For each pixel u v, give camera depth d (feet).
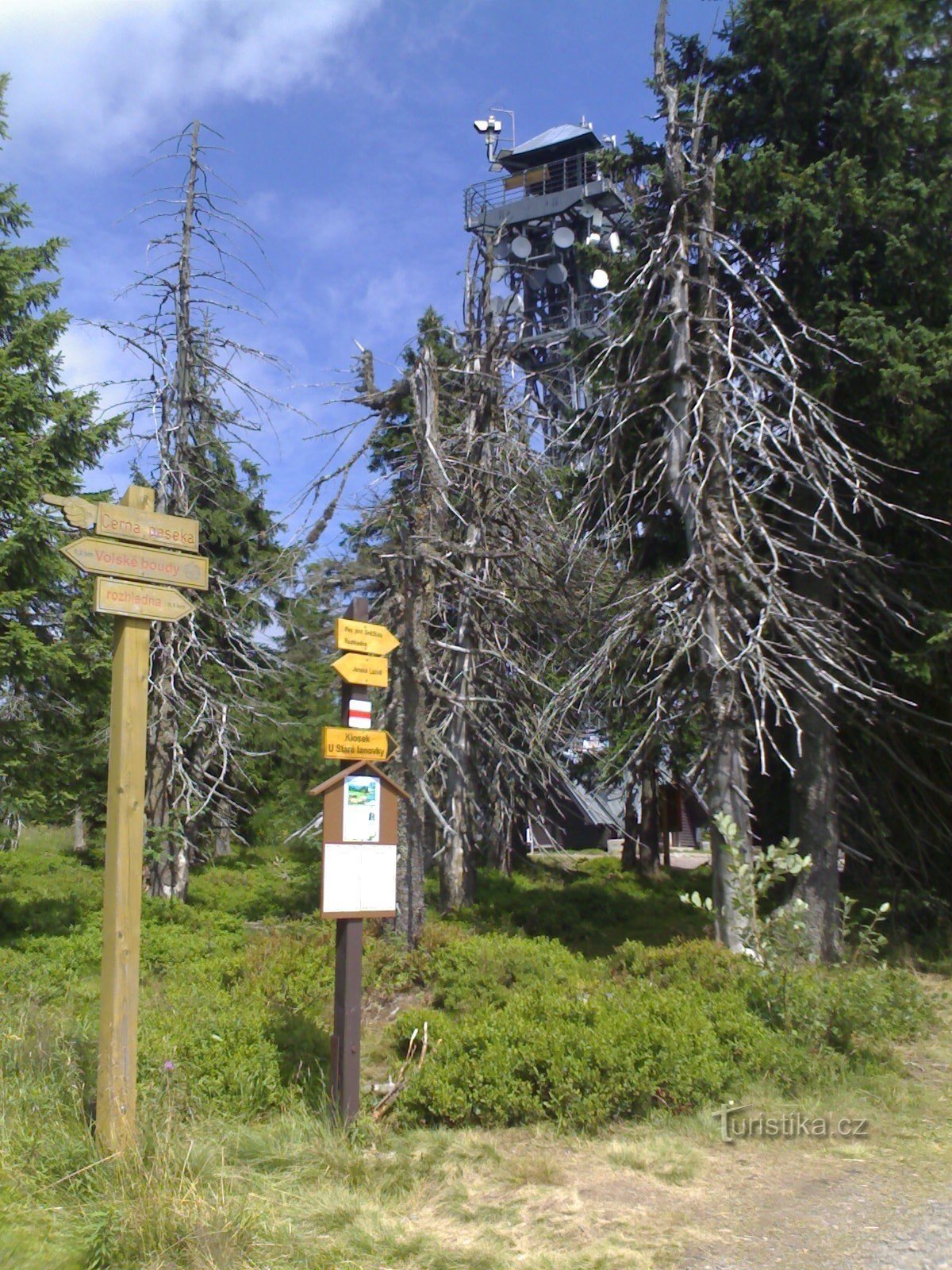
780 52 47.29
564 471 56.24
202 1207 17.15
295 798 84.38
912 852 53.21
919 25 48.49
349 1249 16.84
